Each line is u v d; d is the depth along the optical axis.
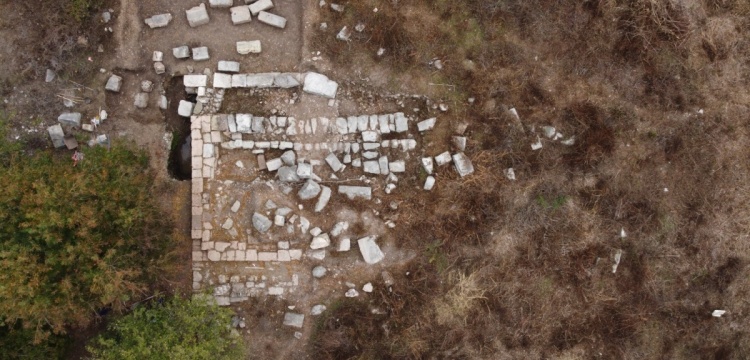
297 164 8.60
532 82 8.90
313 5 8.57
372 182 8.74
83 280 7.04
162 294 8.27
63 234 6.92
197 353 7.32
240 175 8.60
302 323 8.72
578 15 8.92
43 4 8.22
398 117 8.69
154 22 8.43
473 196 8.80
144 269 7.67
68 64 8.35
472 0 8.74
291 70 8.64
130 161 8.20
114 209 7.19
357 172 8.73
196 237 8.48
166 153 8.57
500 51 8.82
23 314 6.72
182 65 8.54
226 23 8.59
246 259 8.57
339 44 8.60
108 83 8.39
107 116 8.45
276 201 8.59
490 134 8.86
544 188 8.97
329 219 8.67
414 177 8.80
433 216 8.80
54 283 6.91
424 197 8.80
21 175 6.95
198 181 8.49
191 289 8.56
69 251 6.77
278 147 8.60
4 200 6.67
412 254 8.82
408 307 8.84
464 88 8.81
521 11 8.78
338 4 8.58
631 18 8.93
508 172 8.90
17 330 7.62
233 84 8.52
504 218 8.91
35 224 6.66
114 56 8.43
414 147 8.80
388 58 8.65
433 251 8.84
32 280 6.61
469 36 8.80
